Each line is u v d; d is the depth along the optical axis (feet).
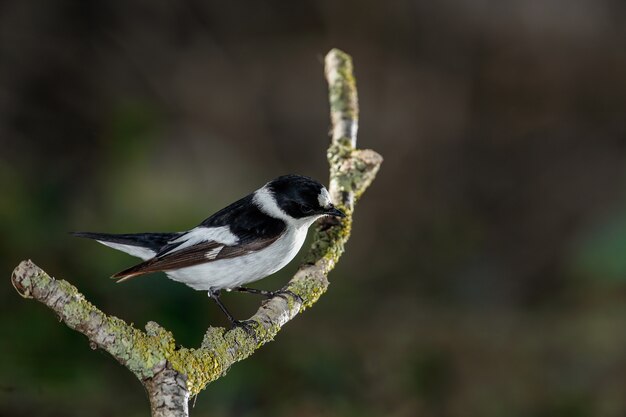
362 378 35.96
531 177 52.60
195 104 52.11
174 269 21.97
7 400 28.66
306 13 54.54
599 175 52.26
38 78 50.26
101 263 30.66
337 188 23.99
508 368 37.47
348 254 48.57
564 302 43.98
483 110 54.34
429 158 53.11
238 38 53.98
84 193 37.76
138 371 15.62
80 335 29.55
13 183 32.76
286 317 19.40
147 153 39.14
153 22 52.75
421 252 49.19
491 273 47.55
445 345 39.06
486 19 54.49
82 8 51.60
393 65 54.34
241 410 31.91
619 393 35.60
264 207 22.30
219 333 17.63
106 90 51.21
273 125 52.85
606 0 54.24
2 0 50.49
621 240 36.94
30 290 15.17
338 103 26.61
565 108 54.29
